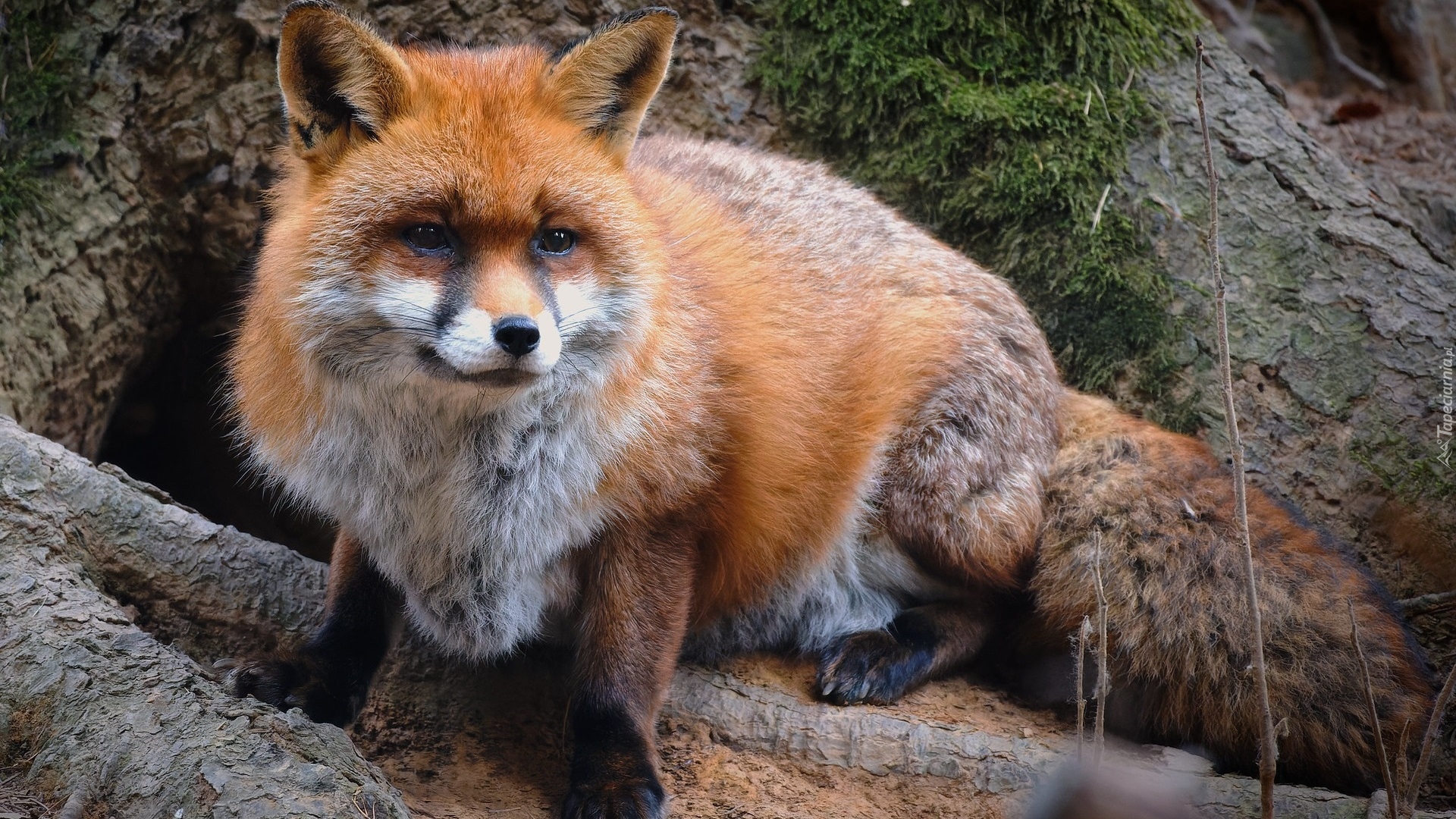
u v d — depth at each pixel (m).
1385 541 8.23
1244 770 6.25
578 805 5.25
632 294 5.29
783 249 6.80
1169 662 6.25
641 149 7.43
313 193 5.07
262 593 6.41
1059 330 8.57
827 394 6.49
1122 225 8.50
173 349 9.22
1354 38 12.22
